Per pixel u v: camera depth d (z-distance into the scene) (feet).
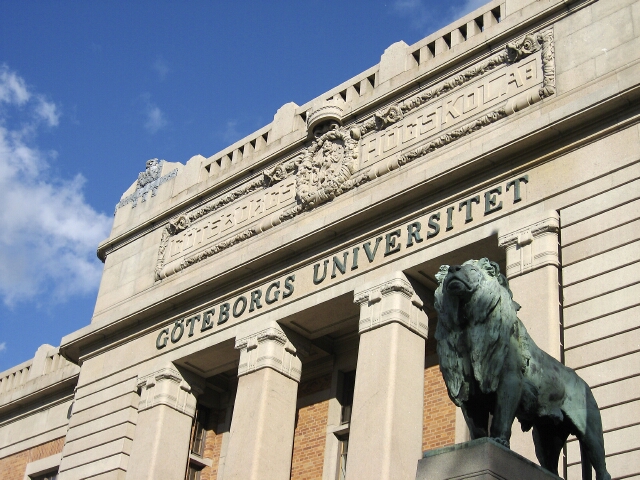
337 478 63.16
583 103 52.21
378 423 53.31
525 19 59.62
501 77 59.77
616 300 47.26
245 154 75.46
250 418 60.95
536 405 33.30
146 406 68.69
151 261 77.82
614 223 49.21
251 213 71.72
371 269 59.21
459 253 55.42
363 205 60.34
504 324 32.50
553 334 47.78
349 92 69.36
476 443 30.45
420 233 57.77
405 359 55.47
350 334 65.82
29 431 88.74
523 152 54.60
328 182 65.92
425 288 58.70
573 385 34.42
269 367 62.18
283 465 60.54
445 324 33.19
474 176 56.49
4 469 88.53
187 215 76.89
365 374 55.62
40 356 94.38
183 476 67.31
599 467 33.58
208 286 68.90
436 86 63.36
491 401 32.71
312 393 67.67
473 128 59.21
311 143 69.46
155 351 71.05
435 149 60.95
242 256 66.69
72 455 72.28
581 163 52.03
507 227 52.80
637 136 50.57
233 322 66.33
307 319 63.16
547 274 49.67
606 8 56.39
